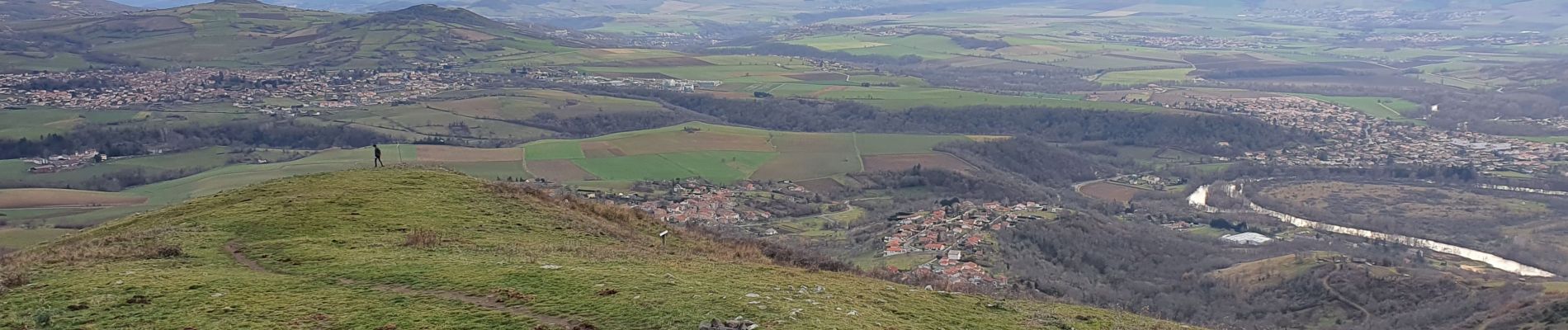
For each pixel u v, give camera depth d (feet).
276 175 487.61
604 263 126.93
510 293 101.76
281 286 107.04
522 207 184.34
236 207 170.09
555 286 105.19
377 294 103.04
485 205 180.34
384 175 205.98
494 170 520.83
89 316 93.66
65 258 126.21
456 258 126.11
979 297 128.88
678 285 107.76
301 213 160.56
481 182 209.97
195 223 156.15
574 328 89.56
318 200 172.86
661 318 91.40
